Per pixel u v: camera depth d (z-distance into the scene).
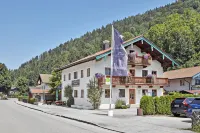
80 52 139.88
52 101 55.19
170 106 23.00
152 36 77.19
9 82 119.69
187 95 24.73
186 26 73.06
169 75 49.91
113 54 24.48
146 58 37.66
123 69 24.62
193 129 13.62
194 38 70.81
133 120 19.03
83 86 38.12
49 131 13.60
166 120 18.94
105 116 22.59
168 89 48.66
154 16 176.12
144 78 37.12
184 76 44.84
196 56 65.81
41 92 67.75
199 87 42.59
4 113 27.36
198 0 138.50
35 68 178.38
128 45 36.66
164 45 72.50
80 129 14.67
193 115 13.73
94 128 15.37
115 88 35.81
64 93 45.16
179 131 13.44
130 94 37.09
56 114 25.36
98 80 34.00
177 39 69.62
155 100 23.77
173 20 81.62
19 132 13.24
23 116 23.83
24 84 109.62
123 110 30.94
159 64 40.75
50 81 58.94
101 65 35.44
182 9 133.50
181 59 67.75
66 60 140.50
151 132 13.30
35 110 33.78
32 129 14.43
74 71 42.06
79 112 27.80
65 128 15.01
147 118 20.48
